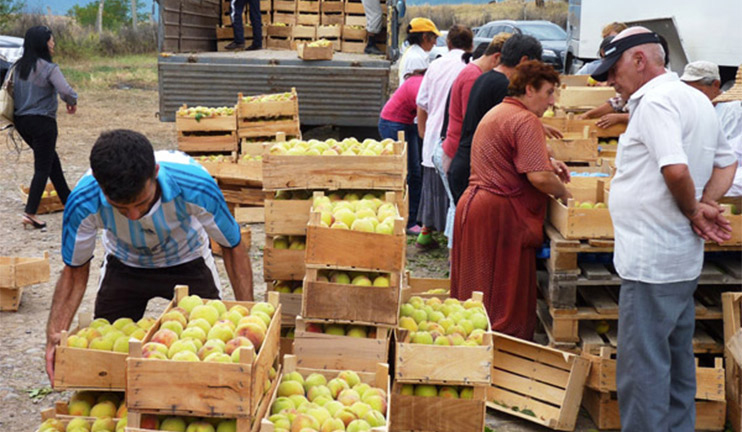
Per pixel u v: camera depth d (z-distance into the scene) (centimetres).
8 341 566
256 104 895
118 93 2170
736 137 541
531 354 481
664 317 391
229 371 290
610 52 406
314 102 1116
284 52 1271
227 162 866
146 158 308
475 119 586
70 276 365
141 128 1583
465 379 395
